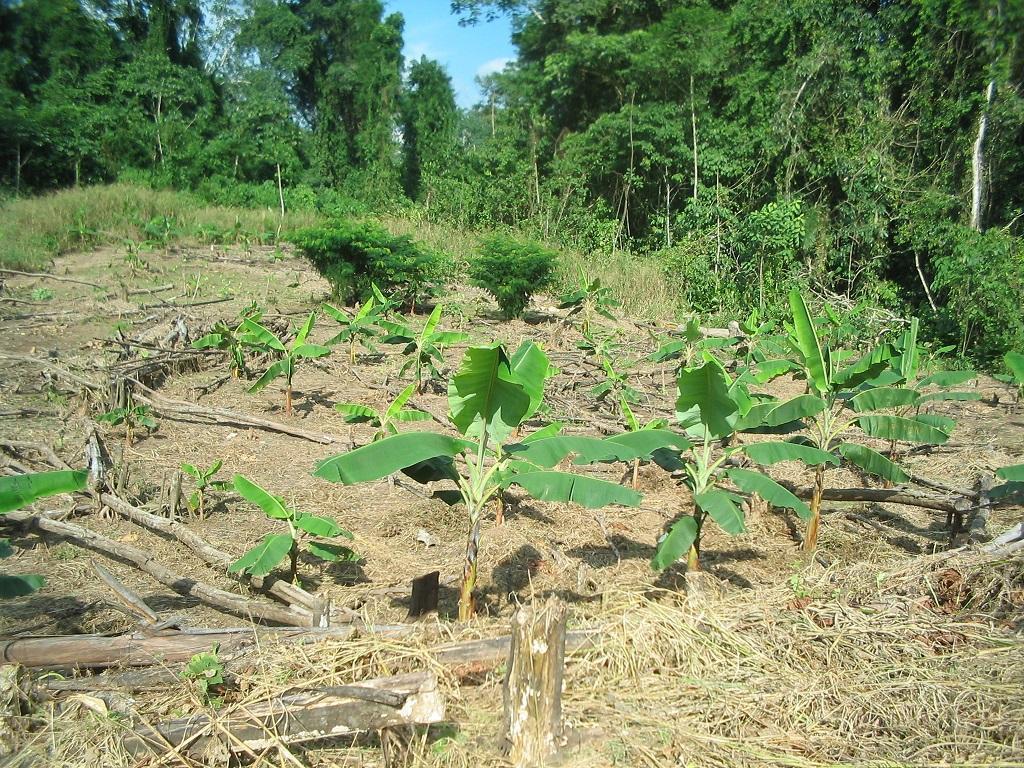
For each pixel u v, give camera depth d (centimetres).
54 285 1614
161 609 509
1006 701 398
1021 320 1515
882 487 805
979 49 1794
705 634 443
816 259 1936
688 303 1934
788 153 2089
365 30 3812
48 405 903
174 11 3534
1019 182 1934
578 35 2727
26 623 476
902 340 849
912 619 468
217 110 3603
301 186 3231
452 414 489
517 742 353
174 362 1080
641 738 371
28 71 3053
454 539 646
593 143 2641
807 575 530
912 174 1905
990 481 727
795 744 376
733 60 2394
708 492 528
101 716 344
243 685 371
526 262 1620
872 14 2034
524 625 349
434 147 3609
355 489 739
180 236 2234
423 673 361
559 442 494
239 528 642
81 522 630
